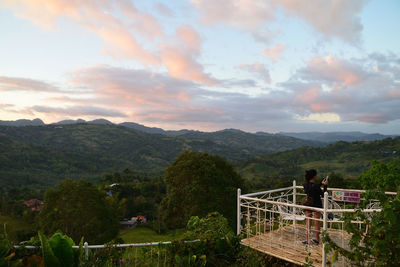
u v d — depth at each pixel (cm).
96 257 487
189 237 591
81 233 2925
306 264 470
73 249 441
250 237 627
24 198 8456
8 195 8319
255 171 15638
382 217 359
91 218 3017
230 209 2411
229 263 574
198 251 559
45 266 388
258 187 8706
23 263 376
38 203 7494
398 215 340
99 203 3281
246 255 559
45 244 388
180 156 2736
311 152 19538
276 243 579
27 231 3950
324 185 592
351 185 2464
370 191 364
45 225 2953
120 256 512
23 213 5672
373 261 394
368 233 374
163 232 4338
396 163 1540
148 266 525
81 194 3145
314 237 596
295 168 15750
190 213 2356
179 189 2525
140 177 10138
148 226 4953
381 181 1496
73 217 2945
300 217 535
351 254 384
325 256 456
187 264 511
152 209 6738
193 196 2400
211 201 2394
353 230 379
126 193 7538
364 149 17625
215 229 636
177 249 544
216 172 2527
